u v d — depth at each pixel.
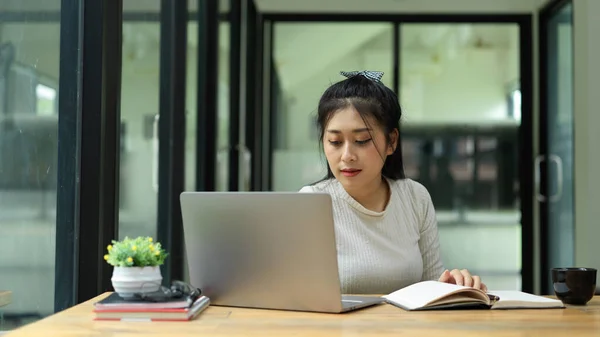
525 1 6.10
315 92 6.24
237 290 1.75
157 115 3.15
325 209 1.60
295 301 1.68
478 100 6.20
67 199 2.14
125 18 2.52
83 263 2.16
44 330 1.44
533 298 1.79
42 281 1.98
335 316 1.61
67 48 2.14
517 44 6.18
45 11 1.99
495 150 6.18
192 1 3.77
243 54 5.85
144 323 1.52
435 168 6.20
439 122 6.21
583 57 4.90
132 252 1.61
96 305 1.55
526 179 6.11
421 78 6.23
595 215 4.81
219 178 4.52
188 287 1.68
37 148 1.95
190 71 3.74
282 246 1.67
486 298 1.73
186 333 1.42
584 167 4.88
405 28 6.24
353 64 6.25
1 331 1.76
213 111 4.20
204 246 1.79
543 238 6.02
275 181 6.23
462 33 6.22
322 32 6.27
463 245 6.15
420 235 2.25
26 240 1.89
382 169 2.22
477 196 6.17
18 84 1.84
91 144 2.19
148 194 2.99
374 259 2.06
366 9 6.18
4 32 1.76
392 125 2.08
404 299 1.77
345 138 2.02
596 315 1.65
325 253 1.62
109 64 2.25
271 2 6.18
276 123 6.25
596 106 4.82
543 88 6.04
